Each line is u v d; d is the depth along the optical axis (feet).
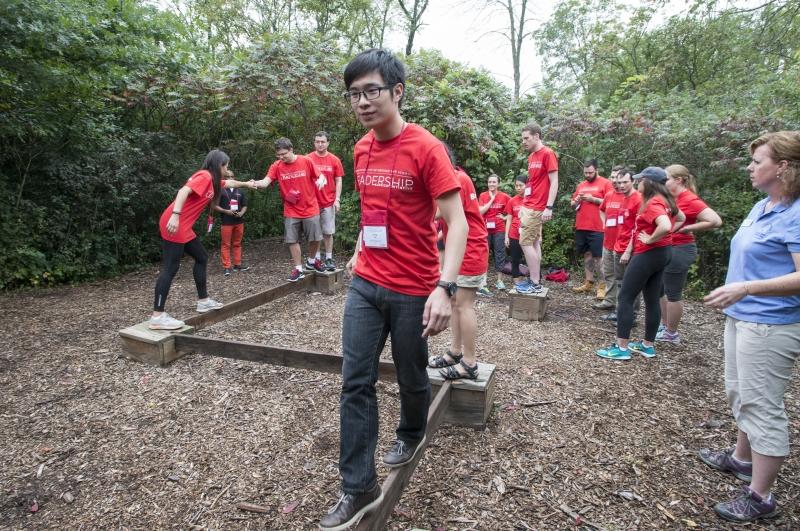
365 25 62.44
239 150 34.91
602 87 60.03
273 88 28.78
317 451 9.17
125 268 27.09
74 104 24.14
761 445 7.32
